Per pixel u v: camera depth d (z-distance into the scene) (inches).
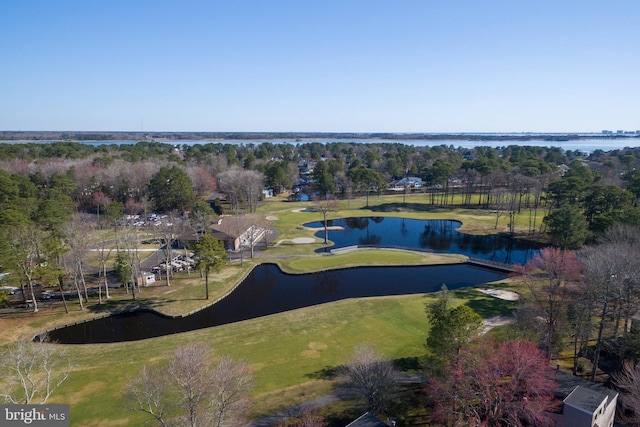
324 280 2942.9
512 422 1250.0
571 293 1895.9
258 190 5762.8
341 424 1355.8
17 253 2255.2
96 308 2375.7
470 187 5989.2
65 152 7416.3
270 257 3417.8
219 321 2284.7
